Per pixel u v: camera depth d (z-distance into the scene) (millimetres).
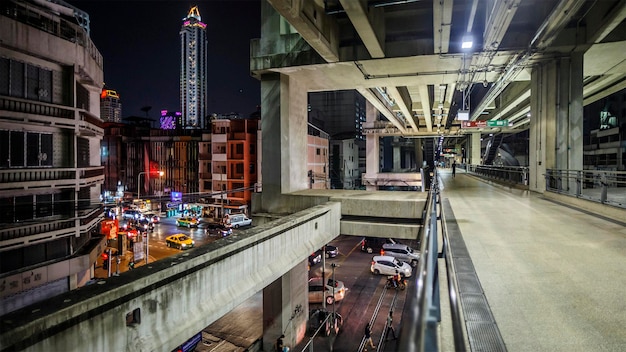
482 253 6293
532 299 4234
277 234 7488
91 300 3576
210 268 5379
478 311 3824
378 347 15906
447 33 11703
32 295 14547
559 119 13875
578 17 12578
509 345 3176
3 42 13547
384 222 12602
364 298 23000
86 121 18094
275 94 15219
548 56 13930
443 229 5457
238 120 48844
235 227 42750
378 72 15430
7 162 14109
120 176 57375
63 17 18047
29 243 14359
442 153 71250
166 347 4434
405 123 43500
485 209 12000
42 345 3174
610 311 3908
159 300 4469
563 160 13945
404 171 80375
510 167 26094
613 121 51312
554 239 7402
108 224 38375
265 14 14930
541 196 15594
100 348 3723
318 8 11508
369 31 11375
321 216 10641
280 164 15102
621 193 16344
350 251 36062
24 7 15211
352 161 71438
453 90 24078
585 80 20750
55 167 15898
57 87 16125
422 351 1112
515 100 26719
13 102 14094
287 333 14812
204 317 5059
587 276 5074
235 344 17094
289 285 14977
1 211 13914
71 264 16125
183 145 53906
